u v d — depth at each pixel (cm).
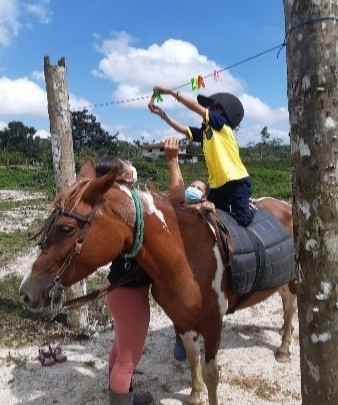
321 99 207
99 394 401
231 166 342
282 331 493
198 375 362
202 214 317
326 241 216
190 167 3381
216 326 322
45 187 2606
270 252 348
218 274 315
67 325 527
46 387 413
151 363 450
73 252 261
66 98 486
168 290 303
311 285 221
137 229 278
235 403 383
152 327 532
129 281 308
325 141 210
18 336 505
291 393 397
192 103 334
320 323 222
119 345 311
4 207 1633
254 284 340
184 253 299
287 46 217
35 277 263
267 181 2958
